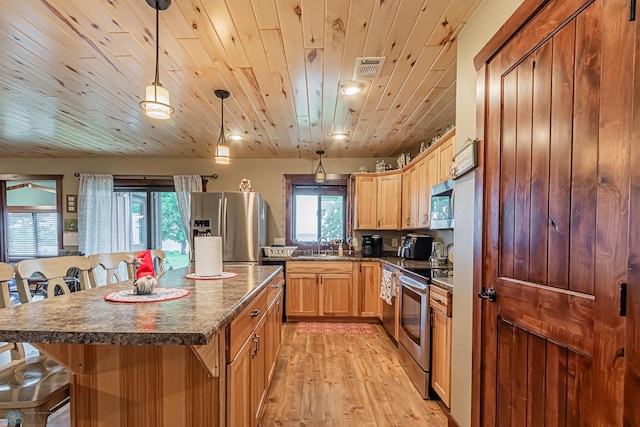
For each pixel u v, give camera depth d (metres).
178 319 1.11
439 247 3.48
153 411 1.26
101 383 1.27
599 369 0.91
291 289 4.24
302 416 2.10
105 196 4.89
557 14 1.09
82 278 1.91
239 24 1.71
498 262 1.44
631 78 0.83
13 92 2.59
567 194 1.04
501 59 1.42
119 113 3.06
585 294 0.97
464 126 1.83
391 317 3.48
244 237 4.12
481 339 1.57
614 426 0.86
